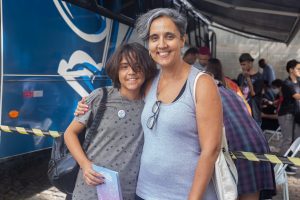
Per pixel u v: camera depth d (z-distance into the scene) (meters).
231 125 2.64
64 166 2.31
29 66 4.02
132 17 6.12
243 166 2.61
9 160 5.56
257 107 6.43
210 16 12.88
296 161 2.31
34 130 3.35
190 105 1.74
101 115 2.08
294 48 16.69
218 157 1.79
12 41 3.81
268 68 11.39
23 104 3.97
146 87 2.09
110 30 5.46
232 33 16.69
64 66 4.53
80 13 4.77
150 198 1.86
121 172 2.06
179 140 1.76
